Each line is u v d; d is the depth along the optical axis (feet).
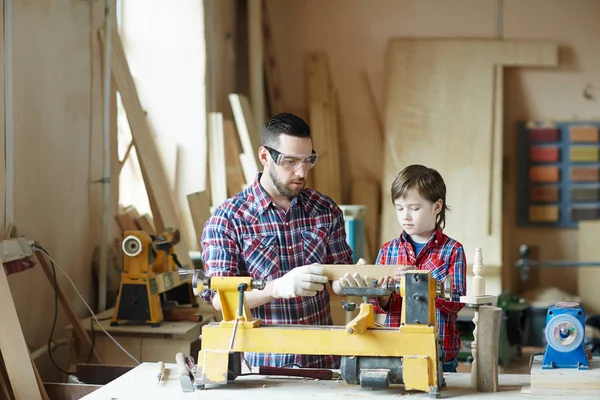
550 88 24.81
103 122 15.47
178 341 12.76
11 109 11.51
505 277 24.50
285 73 25.50
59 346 13.24
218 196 19.70
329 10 25.34
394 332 7.48
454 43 24.20
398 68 24.31
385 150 24.07
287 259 8.86
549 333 7.91
